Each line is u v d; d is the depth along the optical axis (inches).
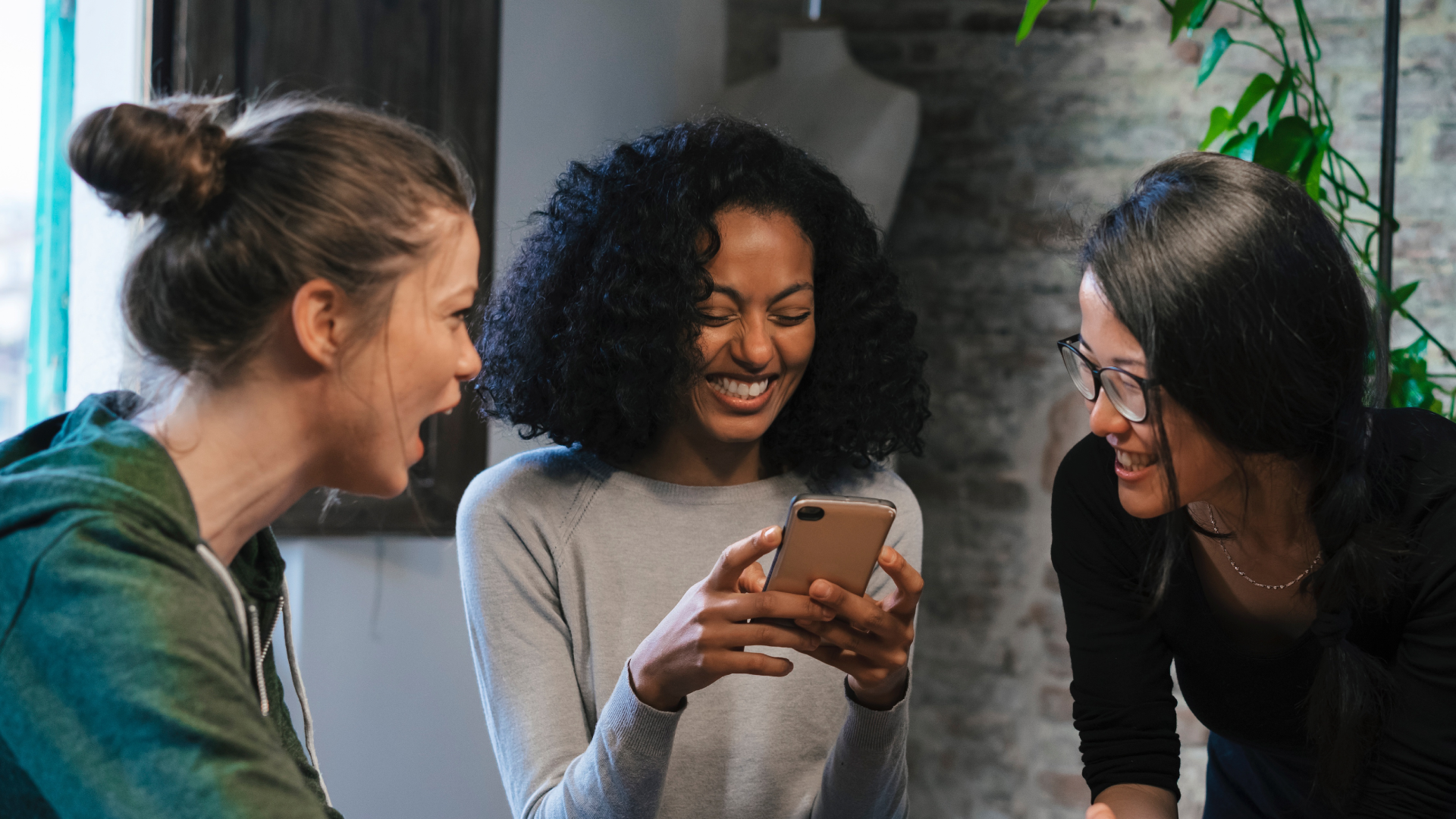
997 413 124.9
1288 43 113.9
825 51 122.1
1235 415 39.6
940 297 126.8
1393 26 73.7
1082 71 122.0
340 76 85.9
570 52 103.1
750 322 47.4
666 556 50.3
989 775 124.0
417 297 32.9
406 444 34.3
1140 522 49.9
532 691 47.6
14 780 28.5
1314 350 39.8
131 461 29.4
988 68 125.0
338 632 88.4
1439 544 44.0
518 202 99.0
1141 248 39.7
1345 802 46.9
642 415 48.7
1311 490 43.6
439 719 93.4
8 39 76.3
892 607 42.1
